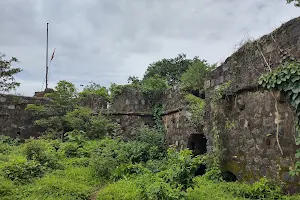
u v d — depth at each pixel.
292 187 5.70
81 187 6.75
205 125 8.62
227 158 7.53
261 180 6.17
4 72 13.23
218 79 8.22
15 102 13.50
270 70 6.32
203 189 6.19
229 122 7.59
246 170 6.90
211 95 8.34
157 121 13.91
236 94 7.42
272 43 6.36
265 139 6.43
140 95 14.52
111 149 9.91
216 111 7.98
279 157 6.03
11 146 11.25
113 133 13.45
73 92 13.90
